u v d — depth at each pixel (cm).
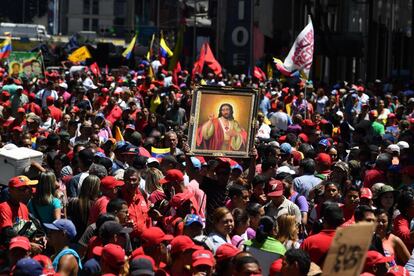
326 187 2902
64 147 3597
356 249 1716
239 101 3472
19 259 2097
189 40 13125
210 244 2378
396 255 2600
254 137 3459
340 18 12006
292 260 1953
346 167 3153
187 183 2984
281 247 2330
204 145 3456
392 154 3834
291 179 3006
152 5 18600
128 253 2358
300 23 11850
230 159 3547
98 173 2962
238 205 2834
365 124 4953
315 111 6450
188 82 7656
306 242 2270
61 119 4822
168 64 9675
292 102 6078
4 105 5234
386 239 2577
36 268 1905
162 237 2184
